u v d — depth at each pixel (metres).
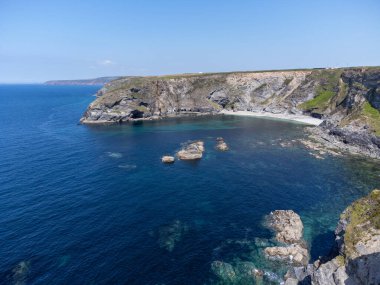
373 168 76.00
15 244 42.09
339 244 34.81
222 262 38.78
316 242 43.66
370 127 92.69
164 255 40.19
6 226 46.81
